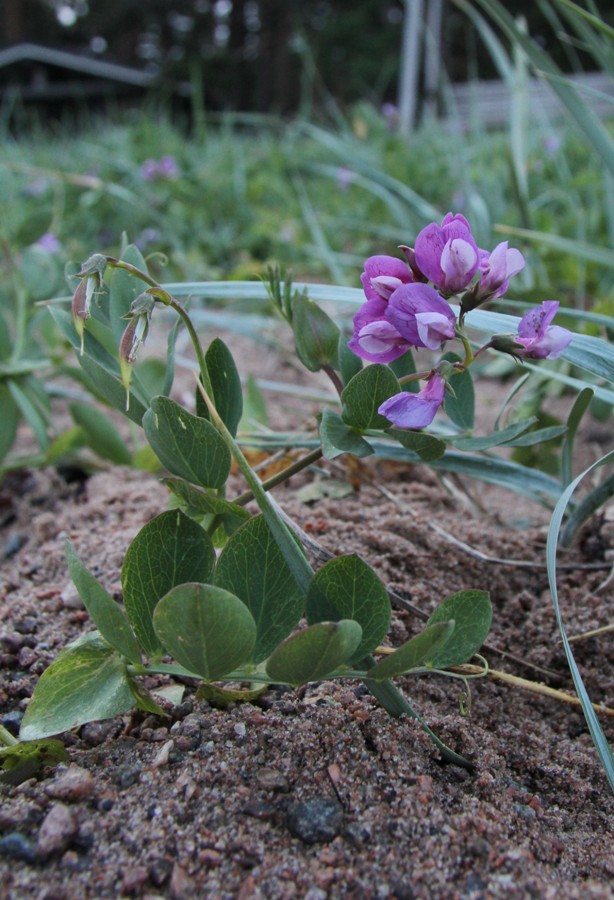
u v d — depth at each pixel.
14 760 0.19
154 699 0.22
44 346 0.51
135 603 0.19
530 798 0.20
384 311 0.19
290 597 0.19
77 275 0.18
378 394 0.19
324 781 0.19
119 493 0.37
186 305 0.23
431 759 0.20
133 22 5.64
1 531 0.39
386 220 0.87
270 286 0.24
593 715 0.19
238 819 0.18
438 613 0.19
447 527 0.32
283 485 0.36
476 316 0.24
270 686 0.22
